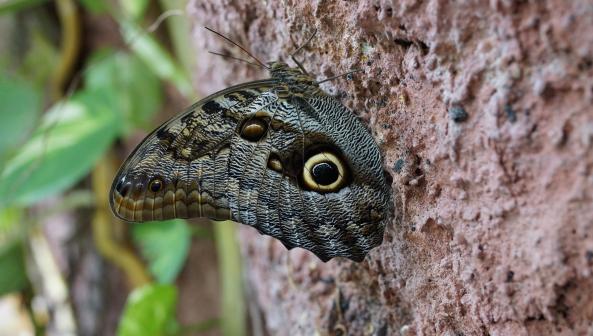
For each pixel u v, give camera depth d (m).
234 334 0.54
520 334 0.30
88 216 0.66
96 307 0.67
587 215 0.28
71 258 0.67
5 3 0.54
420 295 0.34
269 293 0.45
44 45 0.66
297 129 0.34
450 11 0.30
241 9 0.39
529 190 0.29
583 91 0.27
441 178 0.32
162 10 0.57
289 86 0.34
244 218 0.34
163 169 0.34
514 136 0.29
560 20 0.27
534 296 0.29
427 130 0.32
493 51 0.29
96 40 0.64
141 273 0.61
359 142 0.34
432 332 0.34
